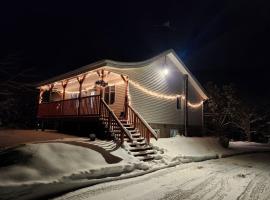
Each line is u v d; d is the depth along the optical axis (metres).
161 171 9.79
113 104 16.42
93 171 7.46
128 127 13.48
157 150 12.07
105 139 12.34
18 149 7.50
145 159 10.53
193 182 8.24
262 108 33.22
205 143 17.50
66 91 22.36
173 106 19.31
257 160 14.94
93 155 8.58
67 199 6.02
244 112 31.91
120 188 7.12
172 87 19.39
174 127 19.16
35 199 5.88
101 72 14.02
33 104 26.34
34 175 6.38
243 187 7.84
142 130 14.46
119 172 8.33
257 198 6.73
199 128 22.64
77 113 15.30
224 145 19.31
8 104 24.27
